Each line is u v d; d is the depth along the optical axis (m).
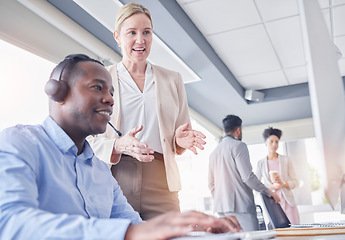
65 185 0.74
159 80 1.57
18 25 2.57
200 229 0.61
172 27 3.28
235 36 3.84
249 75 4.87
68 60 0.79
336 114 0.60
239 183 2.80
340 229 0.81
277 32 3.76
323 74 0.59
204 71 4.25
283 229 0.85
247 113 5.80
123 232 0.46
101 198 0.84
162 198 1.37
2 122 2.37
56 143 0.76
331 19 3.57
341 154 0.61
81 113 0.77
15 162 0.62
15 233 0.50
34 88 2.63
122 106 1.49
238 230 0.61
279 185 4.11
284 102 5.38
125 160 1.36
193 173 6.03
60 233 0.48
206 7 3.31
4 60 2.48
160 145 1.46
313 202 5.78
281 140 6.21
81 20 3.06
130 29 1.50
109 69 1.56
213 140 6.48
